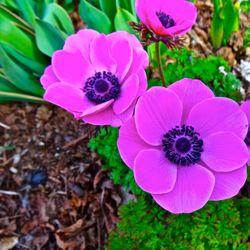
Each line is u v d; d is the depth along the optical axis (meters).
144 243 0.24
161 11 0.20
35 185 0.30
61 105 0.20
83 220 0.29
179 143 0.19
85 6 0.29
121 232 0.25
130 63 0.19
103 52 0.21
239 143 0.18
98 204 0.29
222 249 0.24
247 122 0.19
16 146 0.31
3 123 0.32
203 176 0.18
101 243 0.28
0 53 0.27
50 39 0.29
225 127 0.19
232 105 0.19
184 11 0.19
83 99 0.20
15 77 0.29
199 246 0.23
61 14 0.30
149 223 0.24
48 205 0.29
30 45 0.30
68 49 0.21
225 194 0.18
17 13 0.33
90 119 0.19
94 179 0.30
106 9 0.30
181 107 0.19
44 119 0.32
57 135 0.31
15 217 0.29
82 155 0.30
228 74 0.28
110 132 0.26
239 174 0.18
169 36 0.19
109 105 0.20
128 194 0.29
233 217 0.23
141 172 0.18
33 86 0.30
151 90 0.18
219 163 0.18
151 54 0.29
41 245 0.28
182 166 0.19
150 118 0.19
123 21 0.28
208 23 0.35
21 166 0.30
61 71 0.21
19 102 0.33
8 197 0.30
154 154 0.19
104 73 0.20
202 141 0.19
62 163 0.30
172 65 0.28
